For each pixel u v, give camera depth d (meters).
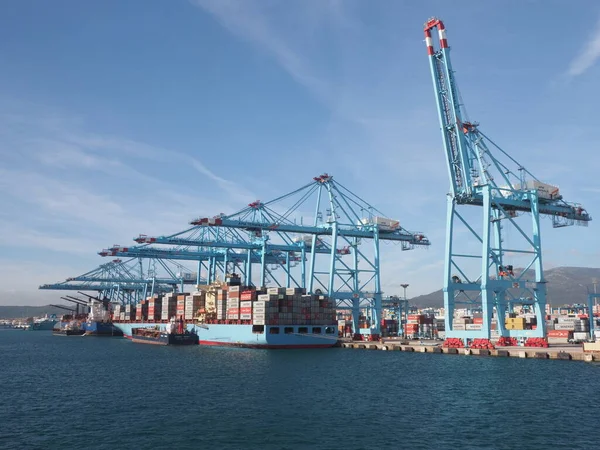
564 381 44.94
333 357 72.25
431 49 68.62
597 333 75.38
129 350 96.25
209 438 28.45
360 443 27.14
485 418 32.16
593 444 26.53
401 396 39.91
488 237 63.56
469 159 66.75
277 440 27.86
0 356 87.19
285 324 87.38
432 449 25.98
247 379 50.59
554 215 74.06
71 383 50.69
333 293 93.50
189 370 59.31
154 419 33.16
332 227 94.25
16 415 35.03
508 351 63.66
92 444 27.61
